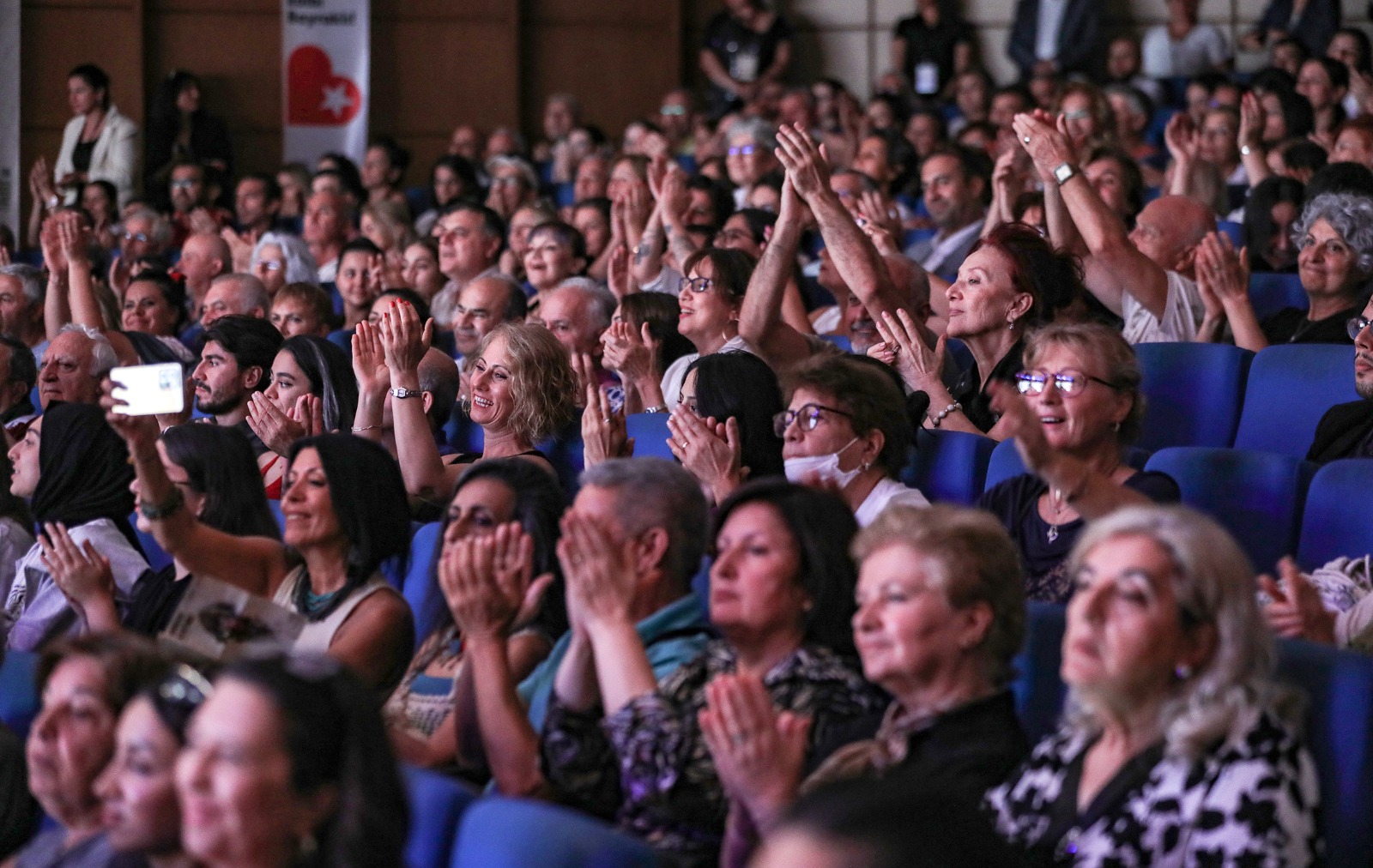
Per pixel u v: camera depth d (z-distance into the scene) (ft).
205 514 17.99
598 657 13.24
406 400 21.93
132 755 10.50
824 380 17.85
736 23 59.62
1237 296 25.22
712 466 18.26
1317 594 14.69
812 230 39.09
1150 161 47.14
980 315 22.22
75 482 20.59
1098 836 11.14
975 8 60.80
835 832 6.22
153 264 38.83
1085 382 17.34
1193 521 11.25
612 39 61.87
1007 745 12.18
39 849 12.19
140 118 58.49
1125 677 11.07
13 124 55.88
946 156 36.09
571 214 41.60
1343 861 12.06
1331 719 12.23
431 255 36.32
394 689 16.28
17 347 26.00
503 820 10.95
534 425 22.18
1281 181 31.09
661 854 10.73
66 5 57.62
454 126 61.11
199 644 15.83
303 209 52.44
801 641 13.33
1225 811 10.71
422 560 18.08
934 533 12.27
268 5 59.52
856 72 62.13
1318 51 55.83
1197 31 57.82
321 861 9.46
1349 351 22.75
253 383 24.88
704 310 24.40
